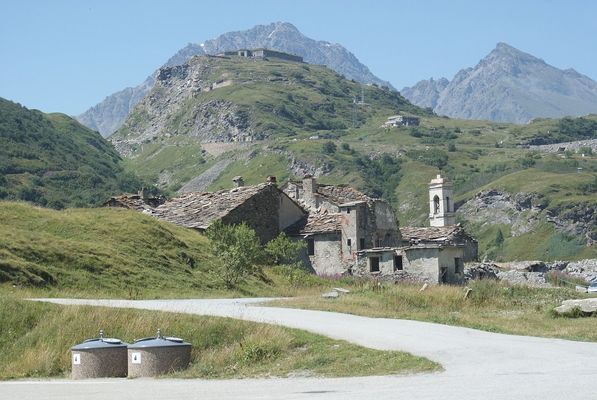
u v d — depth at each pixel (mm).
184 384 21688
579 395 15320
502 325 30375
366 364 22062
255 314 30172
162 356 24141
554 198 177750
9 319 28750
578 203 171250
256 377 22344
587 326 30047
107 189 178625
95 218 51500
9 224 48500
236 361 24328
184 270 46844
